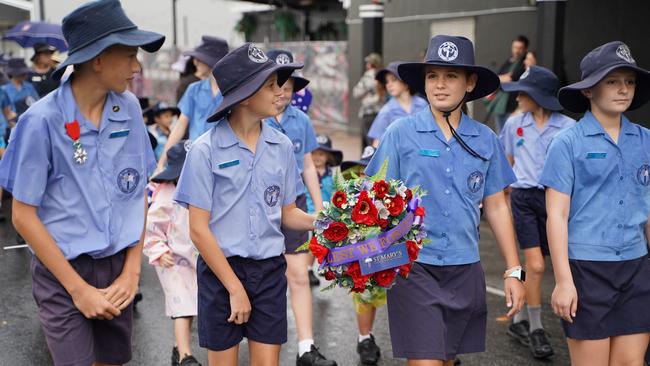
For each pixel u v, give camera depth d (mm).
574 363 5586
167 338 8023
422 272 5254
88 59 4391
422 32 21625
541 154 7754
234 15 39969
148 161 5074
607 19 15773
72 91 4645
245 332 5203
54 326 4605
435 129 5320
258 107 4945
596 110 5469
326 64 27578
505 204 5535
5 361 7344
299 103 9391
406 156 5355
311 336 7145
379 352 7430
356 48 24562
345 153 21281
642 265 5465
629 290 5418
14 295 9375
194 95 8781
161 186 6664
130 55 4598
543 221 7695
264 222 5070
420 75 5637
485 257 11312
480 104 18859
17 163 4504
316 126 28359
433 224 5289
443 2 20562
